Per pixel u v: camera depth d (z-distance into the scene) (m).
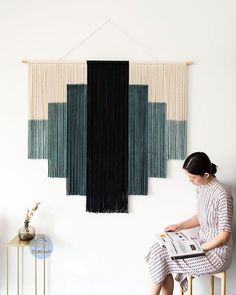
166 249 1.80
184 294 2.14
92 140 2.12
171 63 2.12
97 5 2.15
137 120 2.12
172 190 2.14
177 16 2.15
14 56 2.16
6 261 2.16
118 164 2.12
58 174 2.13
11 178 2.15
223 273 1.83
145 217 2.14
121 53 2.15
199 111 2.15
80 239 2.15
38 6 2.16
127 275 2.14
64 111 2.13
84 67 2.14
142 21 2.15
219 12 2.15
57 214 2.15
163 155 2.12
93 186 2.12
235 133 2.15
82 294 2.14
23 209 2.16
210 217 1.85
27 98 2.16
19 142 2.16
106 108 2.12
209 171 1.84
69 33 2.15
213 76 2.15
